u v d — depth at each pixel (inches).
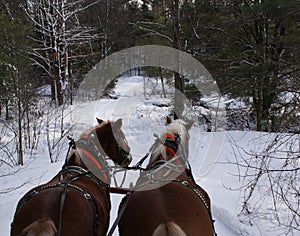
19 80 411.8
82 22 1087.6
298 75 347.3
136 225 120.5
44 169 362.3
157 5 687.7
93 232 127.6
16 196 279.9
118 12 1133.1
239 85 504.7
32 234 105.2
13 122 476.4
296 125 267.1
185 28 605.9
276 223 220.4
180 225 113.7
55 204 120.6
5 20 480.7
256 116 566.6
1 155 428.1
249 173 318.0
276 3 470.3
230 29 600.1
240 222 224.8
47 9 771.4
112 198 278.4
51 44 770.2
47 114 499.8
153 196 128.0
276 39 546.6
